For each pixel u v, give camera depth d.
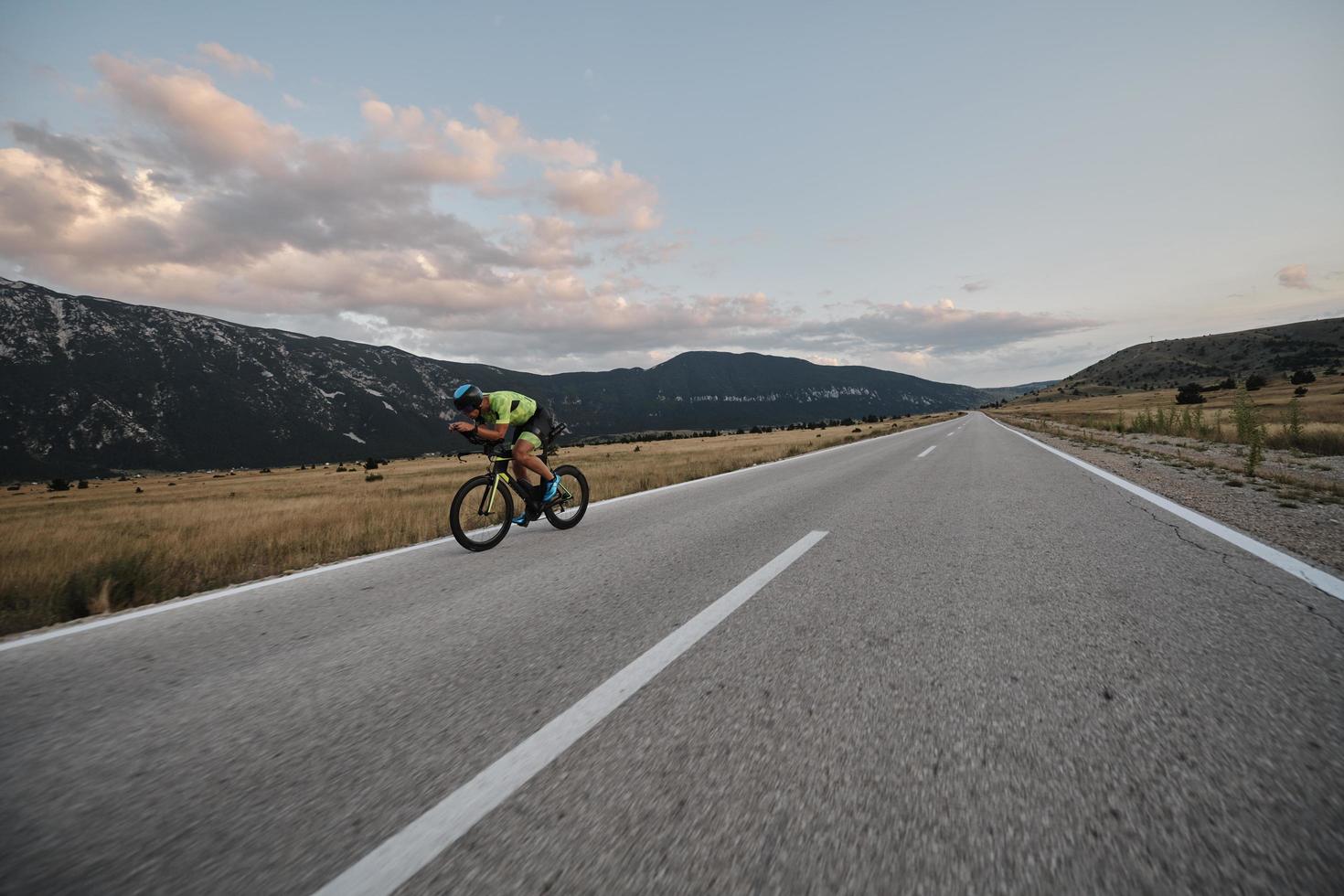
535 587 4.26
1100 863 1.37
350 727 2.26
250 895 1.38
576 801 1.70
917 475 11.27
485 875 1.42
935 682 2.38
